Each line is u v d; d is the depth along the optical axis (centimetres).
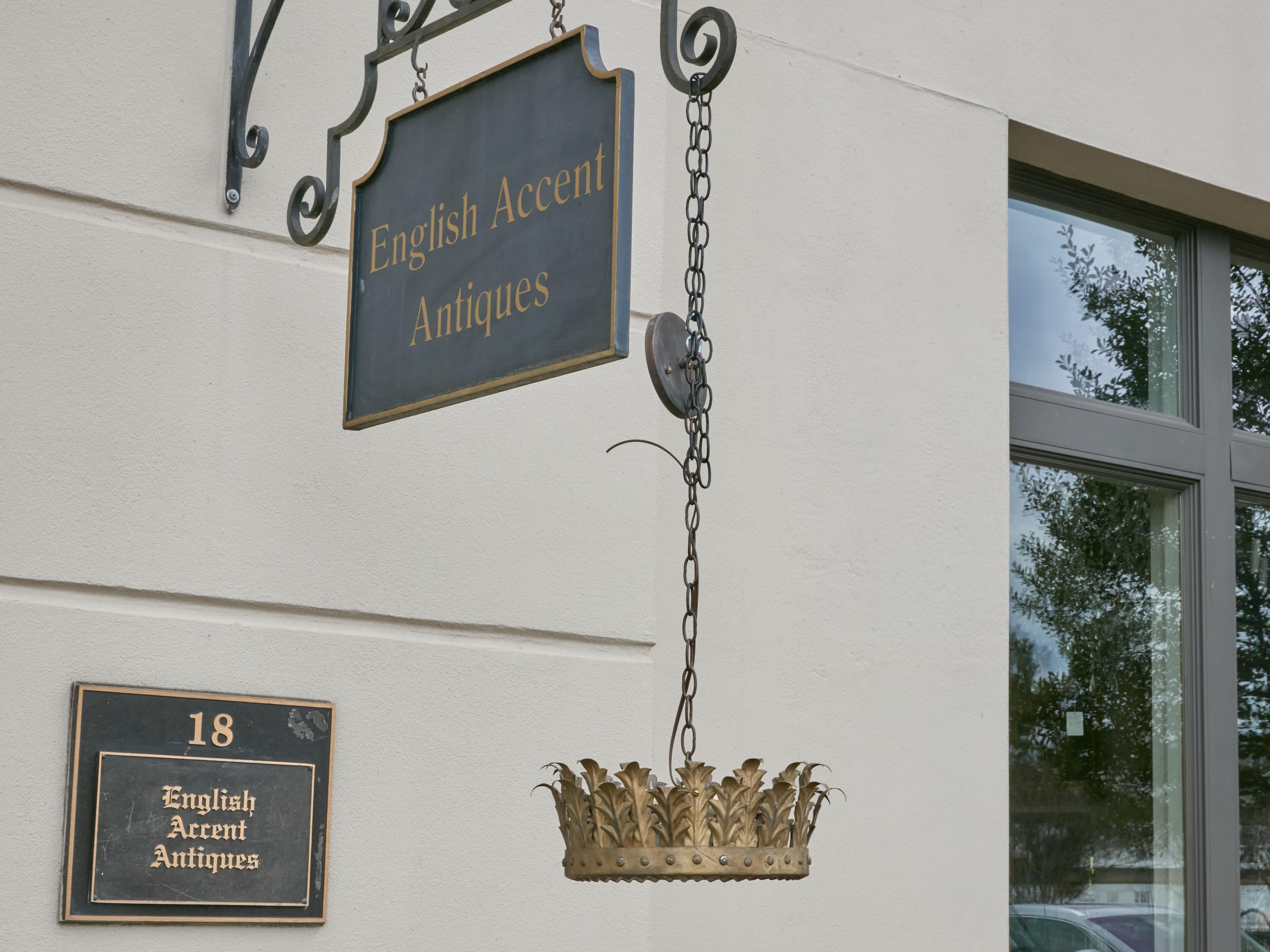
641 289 327
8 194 260
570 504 310
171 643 264
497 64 315
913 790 358
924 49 394
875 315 373
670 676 329
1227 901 423
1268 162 455
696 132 222
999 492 387
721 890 328
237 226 280
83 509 259
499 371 215
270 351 281
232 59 283
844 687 352
